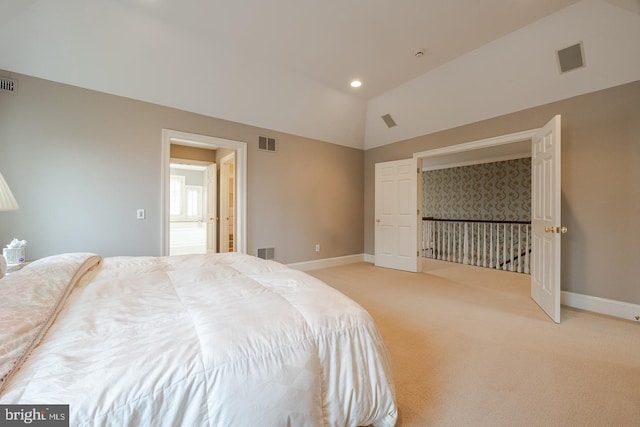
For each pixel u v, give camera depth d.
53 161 2.75
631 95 2.67
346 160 5.33
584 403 1.50
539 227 3.02
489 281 4.08
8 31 2.37
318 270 4.78
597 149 2.87
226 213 5.39
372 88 4.10
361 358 1.16
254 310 1.12
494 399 1.53
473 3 2.40
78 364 0.77
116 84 2.99
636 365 1.87
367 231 5.61
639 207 2.65
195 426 0.79
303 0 2.35
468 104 3.75
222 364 0.85
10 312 0.95
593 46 2.63
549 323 2.55
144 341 0.89
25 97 2.62
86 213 2.91
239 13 2.51
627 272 2.71
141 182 3.20
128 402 0.71
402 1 2.37
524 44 2.89
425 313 2.80
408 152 4.84
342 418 1.08
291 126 4.42
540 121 3.26
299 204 4.68
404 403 1.50
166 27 2.69
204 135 3.65
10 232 2.58
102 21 2.52
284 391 0.92
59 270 1.42
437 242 6.15
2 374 0.69
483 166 6.66
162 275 1.60
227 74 3.37
